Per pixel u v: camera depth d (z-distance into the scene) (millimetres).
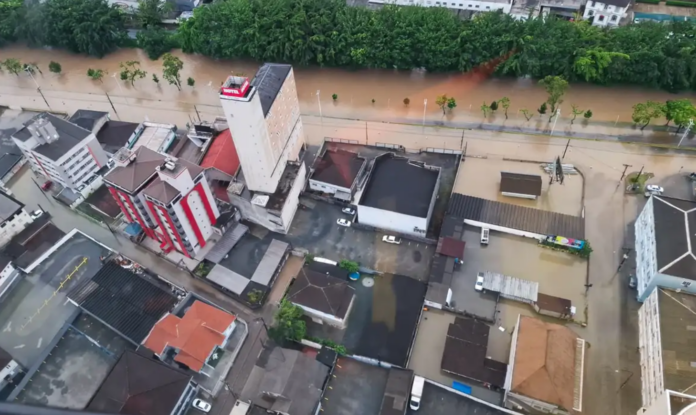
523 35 149375
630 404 93688
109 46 180375
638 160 131625
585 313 105625
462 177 132250
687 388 84875
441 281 109938
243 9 165125
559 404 88375
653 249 101375
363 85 160500
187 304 110812
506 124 143875
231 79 103375
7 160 144125
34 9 176375
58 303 114562
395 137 143625
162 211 106562
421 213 115875
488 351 102250
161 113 158000
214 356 103188
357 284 112250
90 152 133000
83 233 125500
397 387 93125
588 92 150500
